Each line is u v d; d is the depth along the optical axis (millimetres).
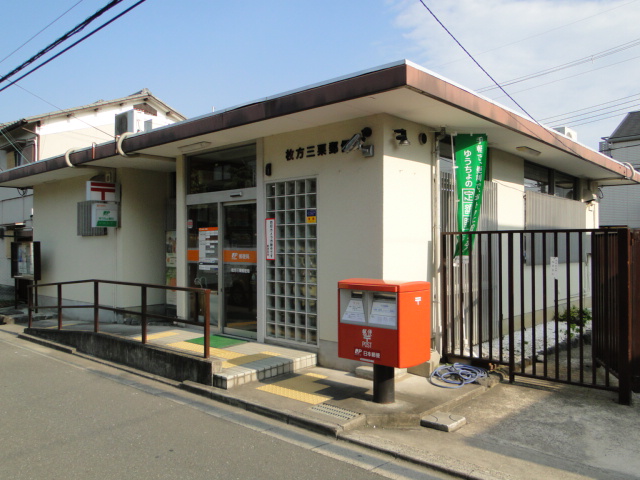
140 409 5461
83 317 11406
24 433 4730
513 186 9352
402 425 4949
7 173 12320
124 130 10445
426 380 6258
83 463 4070
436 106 5887
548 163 10453
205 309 6285
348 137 6613
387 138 6309
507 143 8273
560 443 4535
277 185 7559
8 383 6547
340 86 5617
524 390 6051
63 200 12125
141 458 4172
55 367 7473
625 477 3898
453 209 7562
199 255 8977
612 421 5059
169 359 6645
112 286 10523
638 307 5879
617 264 5730
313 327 7117
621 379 5527
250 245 8102
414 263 6680
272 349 7270
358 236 6492
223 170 8523
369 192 6387
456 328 7277
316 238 7027
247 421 5090
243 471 3943
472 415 5238
